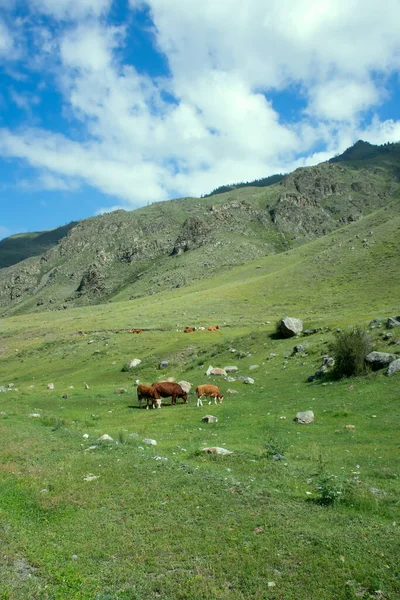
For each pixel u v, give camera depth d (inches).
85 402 1384.1
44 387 1863.9
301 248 5846.5
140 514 460.4
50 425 985.5
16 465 641.0
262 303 3582.7
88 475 583.8
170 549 386.6
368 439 721.0
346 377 1135.6
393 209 5364.2
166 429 931.3
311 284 3742.6
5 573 354.9
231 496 485.1
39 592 330.0
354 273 3627.0
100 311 5285.4
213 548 380.2
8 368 2817.4
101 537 416.8
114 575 353.7
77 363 2459.4
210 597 317.7
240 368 1617.9
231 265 7391.7
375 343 1262.3
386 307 2474.2
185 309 3814.0
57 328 4035.4
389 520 426.0
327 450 685.9
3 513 470.9
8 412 1185.4
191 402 1263.5
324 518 424.5
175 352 2139.5
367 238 4419.3
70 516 467.2
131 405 1294.3
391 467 580.4
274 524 413.1
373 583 320.2
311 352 1483.8
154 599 322.3
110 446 724.0
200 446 746.2
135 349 2454.5
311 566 344.5
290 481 538.0
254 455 651.5
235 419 970.1
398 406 866.1
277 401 1088.2
